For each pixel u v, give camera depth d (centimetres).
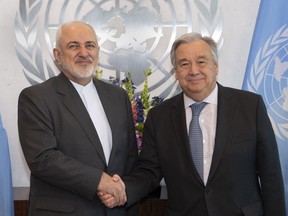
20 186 289
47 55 286
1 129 251
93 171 178
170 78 287
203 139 183
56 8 285
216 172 176
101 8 286
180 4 286
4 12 284
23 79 286
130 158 206
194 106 189
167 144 191
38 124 182
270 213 177
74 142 183
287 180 254
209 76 181
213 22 285
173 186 187
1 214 240
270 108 258
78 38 191
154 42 287
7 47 285
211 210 174
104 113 199
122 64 288
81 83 198
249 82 264
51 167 175
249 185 177
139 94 288
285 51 258
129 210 205
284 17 260
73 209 180
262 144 178
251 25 285
